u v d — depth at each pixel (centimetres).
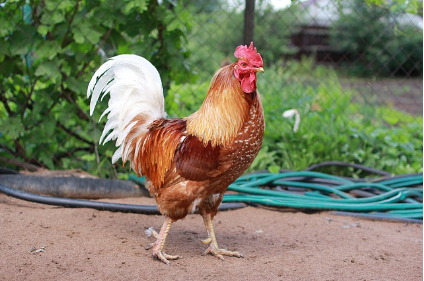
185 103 306
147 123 195
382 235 218
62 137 269
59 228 205
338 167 277
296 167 273
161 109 198
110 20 248
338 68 634
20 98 259
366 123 295
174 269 183
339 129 286
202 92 320
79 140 270
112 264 184
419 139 311
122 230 209
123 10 246
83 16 248
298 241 209
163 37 257
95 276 177
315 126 287
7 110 259
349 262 193
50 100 255
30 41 246
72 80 251
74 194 236
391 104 427
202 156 185
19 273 177
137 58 195
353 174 274
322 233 217
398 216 235
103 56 265
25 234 198
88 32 246
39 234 199
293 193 251
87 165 270
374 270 188
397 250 204
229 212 236
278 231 218
